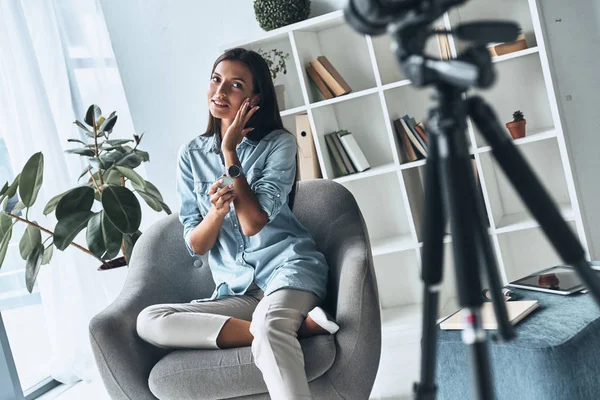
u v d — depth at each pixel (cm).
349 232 245
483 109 95
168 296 255
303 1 342
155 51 387
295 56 334
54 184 367
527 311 199
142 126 394
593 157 332
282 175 238
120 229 302
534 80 334
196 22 379
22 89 362
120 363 221
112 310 230
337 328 210
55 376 366
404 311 354
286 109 359
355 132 364
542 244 347
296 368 202
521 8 329
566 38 328
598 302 90
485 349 92
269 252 239
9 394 323
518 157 93
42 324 374
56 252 364
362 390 214
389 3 92
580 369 179
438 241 98
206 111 386
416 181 356
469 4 335
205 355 216
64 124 392
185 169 258
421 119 354
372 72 356
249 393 211
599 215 334
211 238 237
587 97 328
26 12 382
